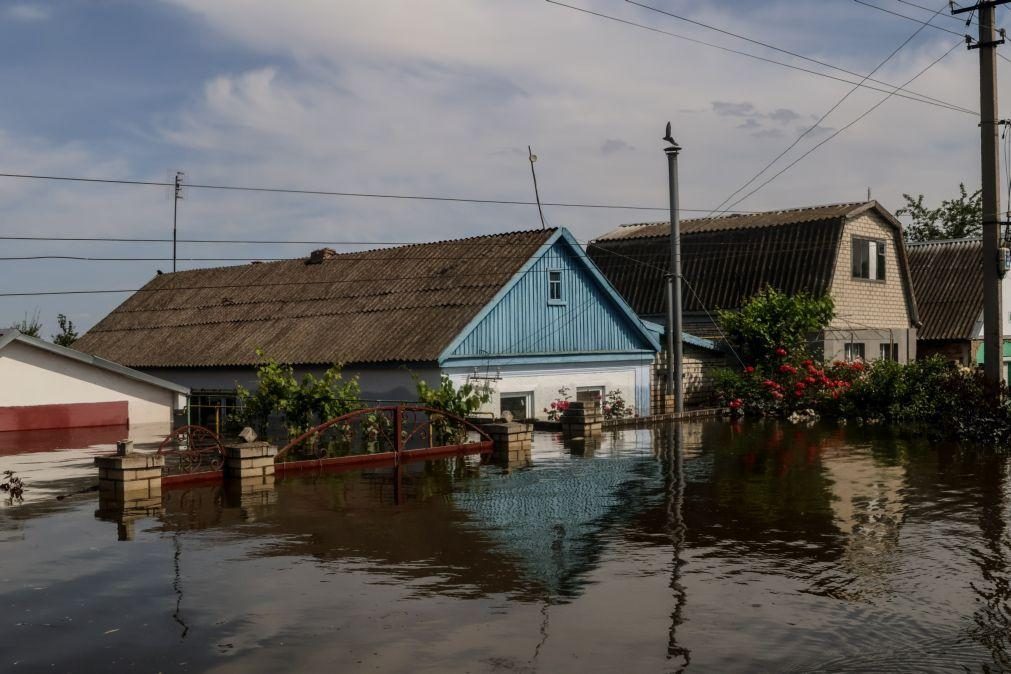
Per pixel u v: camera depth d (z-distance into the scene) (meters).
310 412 20.58
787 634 7.60
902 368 25.73
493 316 24.02
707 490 14.30
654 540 10.91
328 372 20.44
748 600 8.51
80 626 7.95
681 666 6.93
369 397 23.91
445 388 20.23
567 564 9.82
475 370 23.44
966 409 21.03
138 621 8.07
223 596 8.76
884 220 34.97
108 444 21.14
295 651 7.31
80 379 24.62
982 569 9.49
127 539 11.11
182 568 9.76
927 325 37.94
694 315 34.59
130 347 31.84
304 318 27.95
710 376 30.58
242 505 13.27
